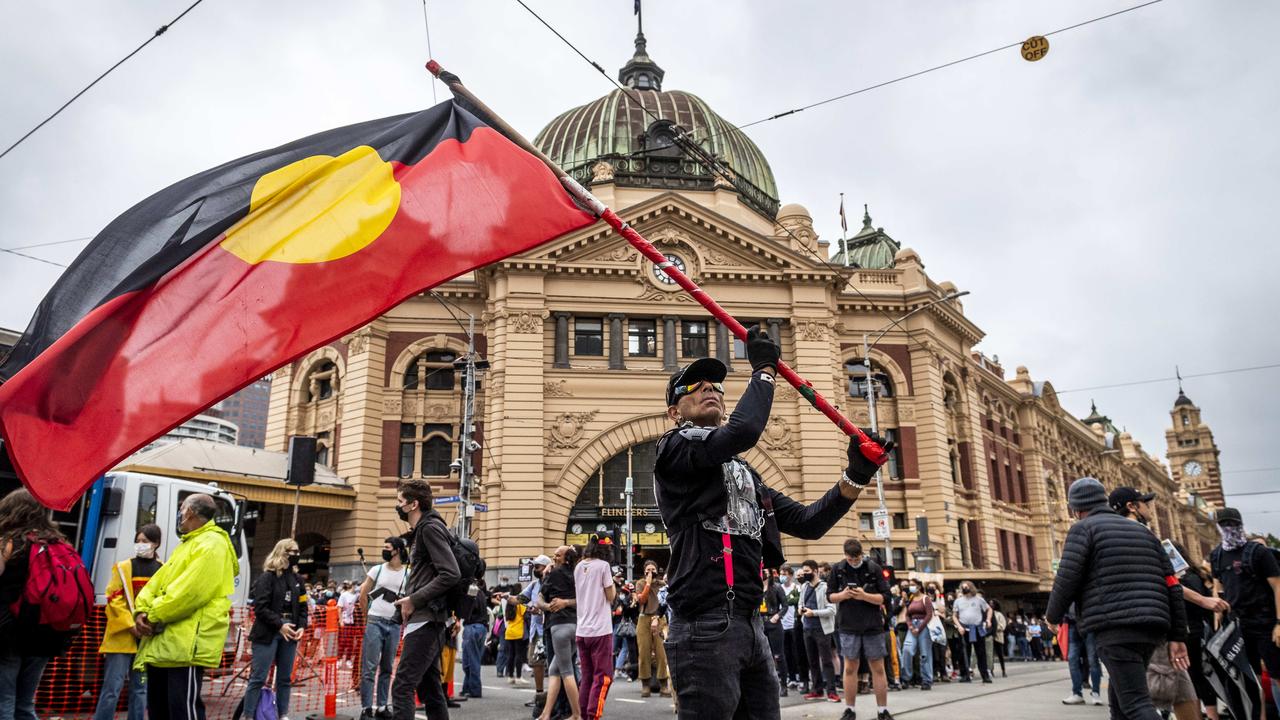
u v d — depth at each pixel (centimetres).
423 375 3797
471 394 2823
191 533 700
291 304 555
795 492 3625
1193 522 11219
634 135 4456
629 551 3272
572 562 1114
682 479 399
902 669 1670
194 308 540
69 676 1141
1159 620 636
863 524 3822
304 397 3991
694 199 4178
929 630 1727
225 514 1447
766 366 403
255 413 16900
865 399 4003
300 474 2305
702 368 430
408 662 717
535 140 4862
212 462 3197
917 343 4112
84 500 1270
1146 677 648
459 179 617
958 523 4119
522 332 3619
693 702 376
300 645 1593
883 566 1708
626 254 3806
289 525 3825
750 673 400
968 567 4112
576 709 1057
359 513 3541
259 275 558
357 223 586
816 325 3831
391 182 607
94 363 506
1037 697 1422
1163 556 676
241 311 546
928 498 3916
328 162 604
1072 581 666
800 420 3709
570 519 3544
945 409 4259
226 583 700
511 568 3325
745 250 3875
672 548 402
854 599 1121
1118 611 642
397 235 589
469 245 593
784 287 3878
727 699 374
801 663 1698
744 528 398
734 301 3825
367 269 575
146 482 1317
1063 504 5741
